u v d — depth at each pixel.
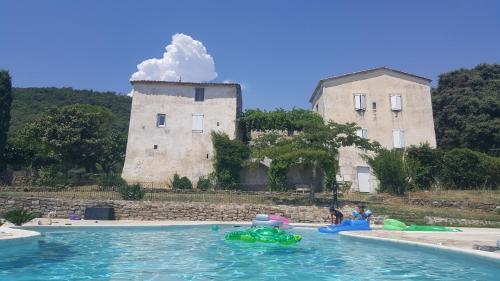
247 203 21.45
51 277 7.54
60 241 12.40
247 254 10.59
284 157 21.38
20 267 8.41
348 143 23.14
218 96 31.36
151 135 30.25
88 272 8.05
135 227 15.98
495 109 42.44
